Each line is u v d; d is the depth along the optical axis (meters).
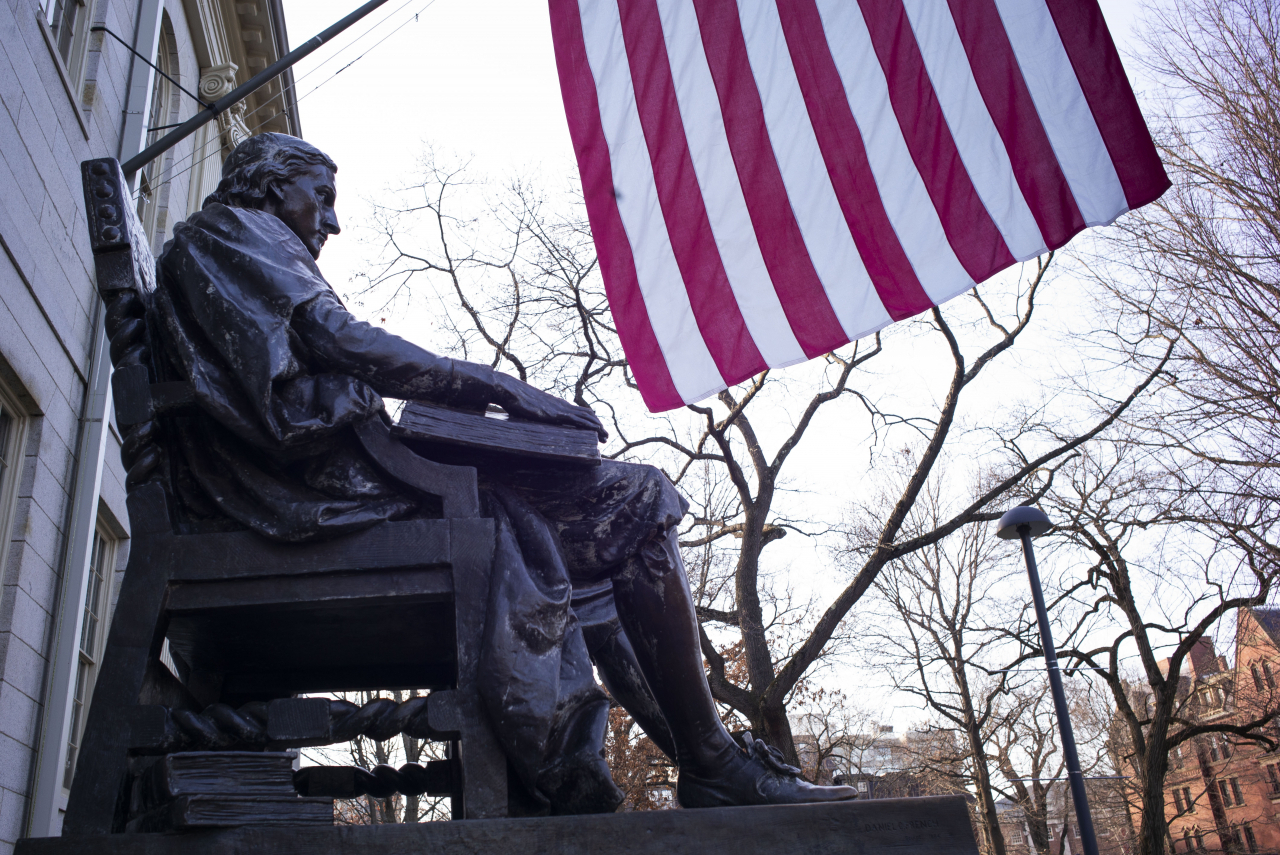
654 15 6.27
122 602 2.29
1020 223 5.39
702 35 6.18
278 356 2.41
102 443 7.56
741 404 15.54
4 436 6.63
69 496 7.37
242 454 2.46
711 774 2.70
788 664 14.73
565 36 6.32
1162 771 17.95
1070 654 19.23
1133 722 18.78
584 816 2.04
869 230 5.65
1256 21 13.45
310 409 2.44
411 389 2.51
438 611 2.48
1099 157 5.33
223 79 12.76
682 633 2.72
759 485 15.97
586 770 2.26
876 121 5.76
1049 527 12.11
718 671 15.28
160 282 2.57
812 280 5.72
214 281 2.49
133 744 2.17
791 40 6.03
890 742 28.86
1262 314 13.53
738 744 2.76
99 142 8.21
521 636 2.29
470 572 2.36
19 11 6.46
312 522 2.31
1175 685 17.92
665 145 6.09
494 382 2.56
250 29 14.55
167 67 11.73
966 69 5.65
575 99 6.22
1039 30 5.58
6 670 6.26
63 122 7.28
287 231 2.71
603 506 2.73
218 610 2.35
